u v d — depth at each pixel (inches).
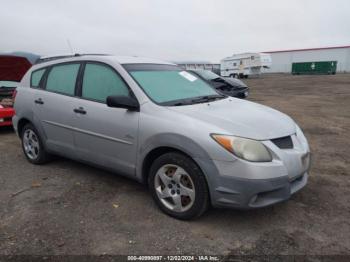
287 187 125.3
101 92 161.6
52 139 187.8
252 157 119.3
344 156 228.2
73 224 132.3
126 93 151.4
